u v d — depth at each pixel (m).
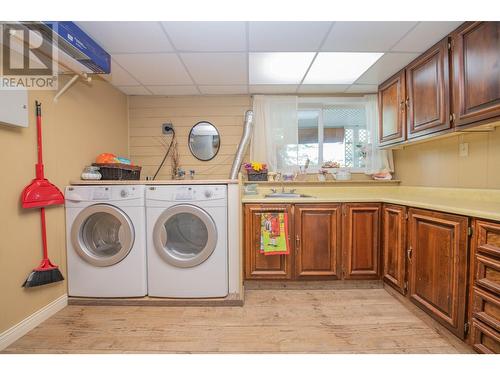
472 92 1.68
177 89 3.02
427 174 2.55
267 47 2.08
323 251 2.37
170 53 2.17
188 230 2.22
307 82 2.81
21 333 1.69
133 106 3.23
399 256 2.08
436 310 1.68
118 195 2.08
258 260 2.38
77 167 2.29
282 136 3.11
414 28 1.83
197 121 3.23
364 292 2.34
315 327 1.79
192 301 2.10
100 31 1.84
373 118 3.10
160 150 3.25
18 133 1.69
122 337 1.69
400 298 2.14
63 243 2.08
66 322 1.86
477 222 1.40
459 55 1.78
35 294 1.81
